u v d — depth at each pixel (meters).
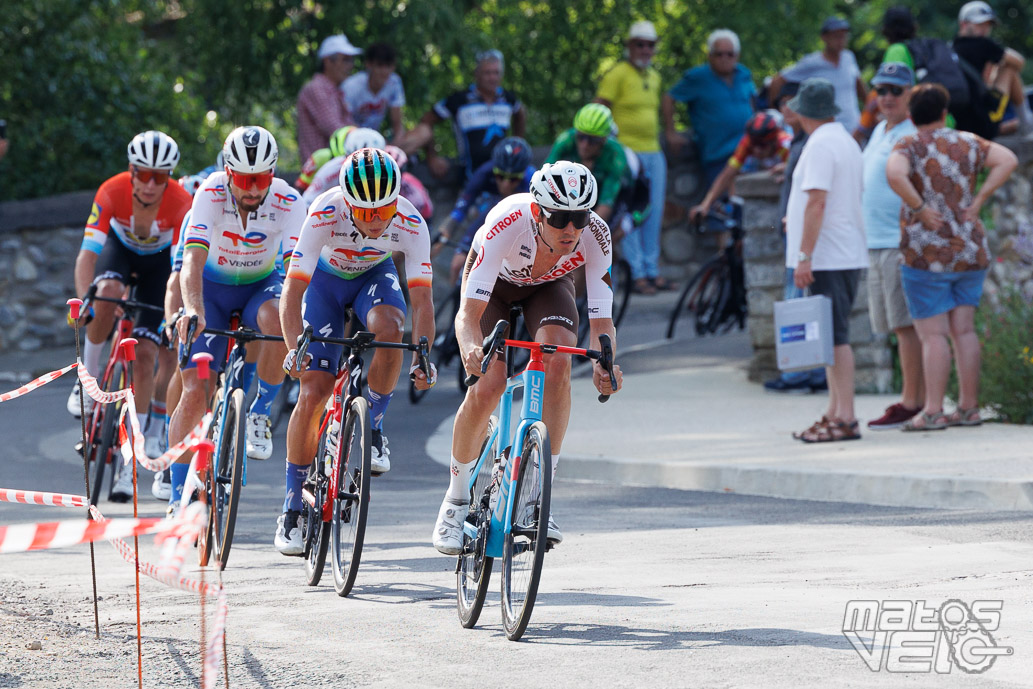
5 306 54.59
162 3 67.62
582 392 40.75
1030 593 16.66
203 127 68.00
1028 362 31.45
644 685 13.19
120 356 27.69
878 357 38.59
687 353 46.38
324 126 50.72
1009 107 47.59
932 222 29.38
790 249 30.81
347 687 13.65
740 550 20.83
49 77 60.34
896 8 41.00
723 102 57.25
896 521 22.83
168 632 16.53
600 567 19.89
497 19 65.25
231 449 20.62
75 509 27.30
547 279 17.86
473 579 16.62
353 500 18.73
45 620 17.28
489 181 41.72
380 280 21.33
